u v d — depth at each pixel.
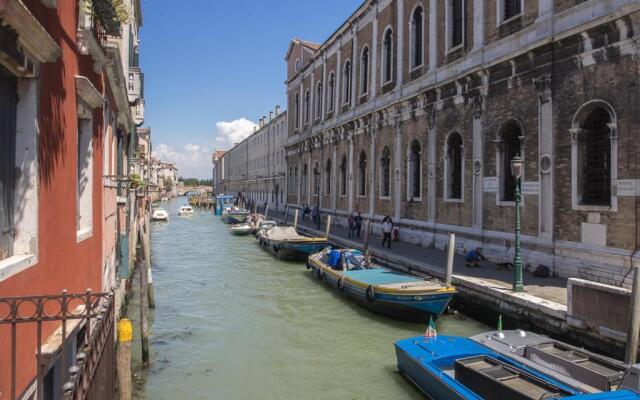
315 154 31.41
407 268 13.84
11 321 2.93
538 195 11.79
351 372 8.19
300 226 27.56
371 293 10.96
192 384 7.76
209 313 11.98
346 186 25.70
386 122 20.61
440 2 16.48
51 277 4.18
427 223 17.11
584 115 10.62
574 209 10.77
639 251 9.28
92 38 5.61
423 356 7.24
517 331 7.77
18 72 3.48
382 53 21.12
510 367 6.12
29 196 3.69
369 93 22.52
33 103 3.71
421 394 7.22
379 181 21.30
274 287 14.95
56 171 4.38
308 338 9.96
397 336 10.00
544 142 11.60
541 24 11.73
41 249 3.87
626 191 9.55
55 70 4.33
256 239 29.11
